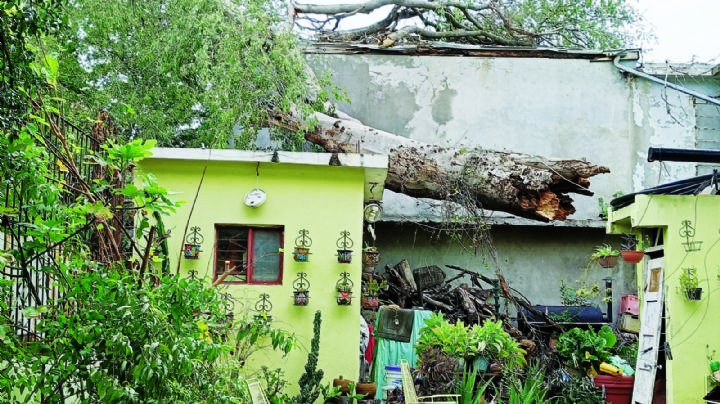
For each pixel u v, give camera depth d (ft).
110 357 13.69
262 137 48.78
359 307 32.01
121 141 39.14
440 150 42.34
